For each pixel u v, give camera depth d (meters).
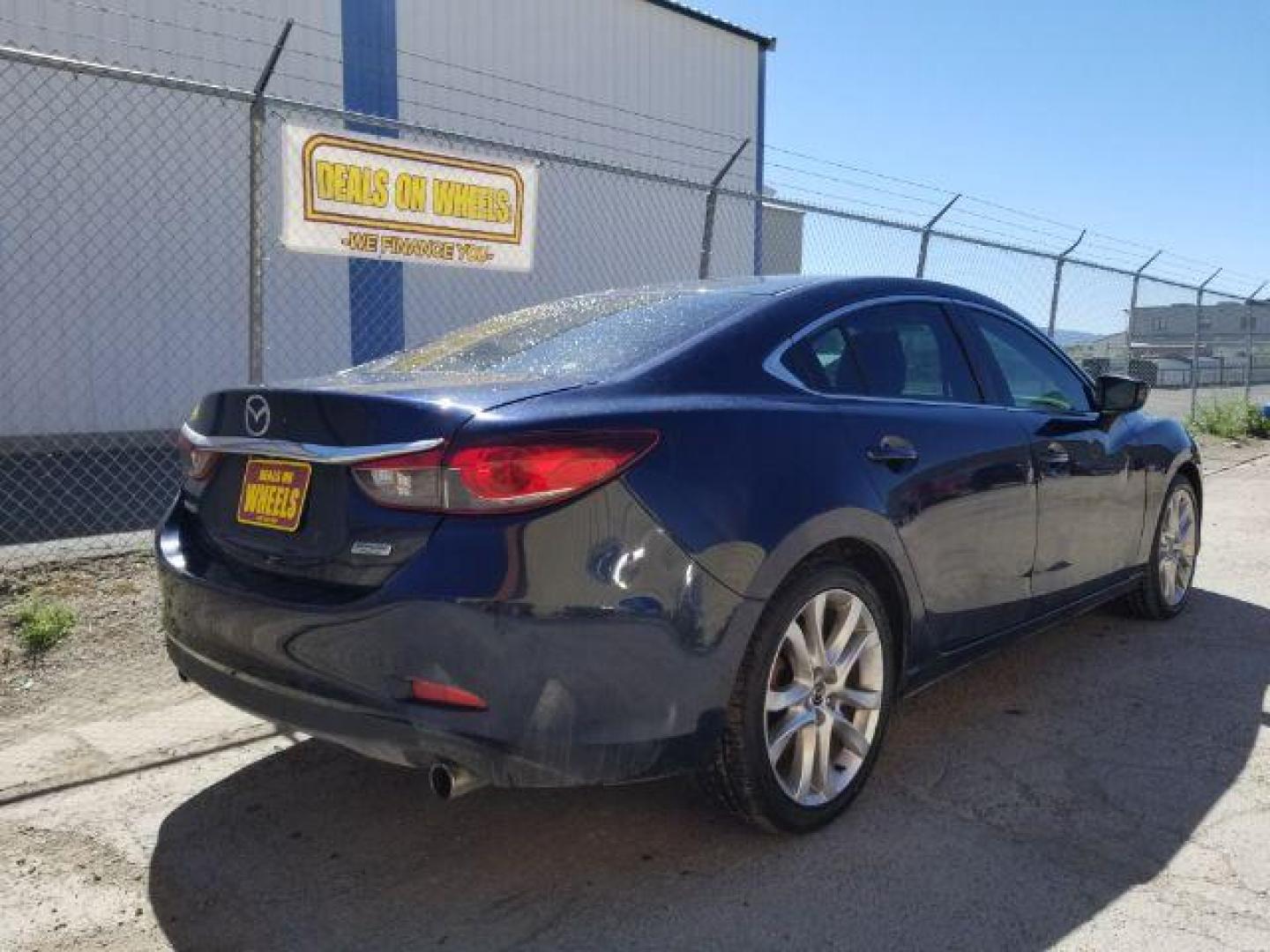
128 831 3.01
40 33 8.91
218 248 10.12
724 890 2.69
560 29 12.89
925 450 3.29
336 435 2.56
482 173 7.11
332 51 10.73
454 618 2.33
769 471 2.79
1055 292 11.50
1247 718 3.87
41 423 9.22
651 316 3.24
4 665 4.10
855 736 3.08
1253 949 2.43
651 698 2.51
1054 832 3.00
